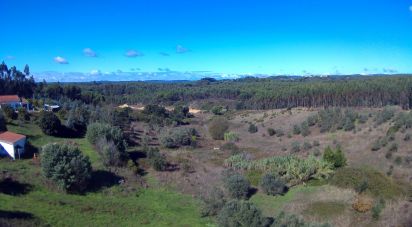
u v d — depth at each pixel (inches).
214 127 3531.0
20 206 1405.0
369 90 4323.3
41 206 1445.6
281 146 2864.2
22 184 1606.8
